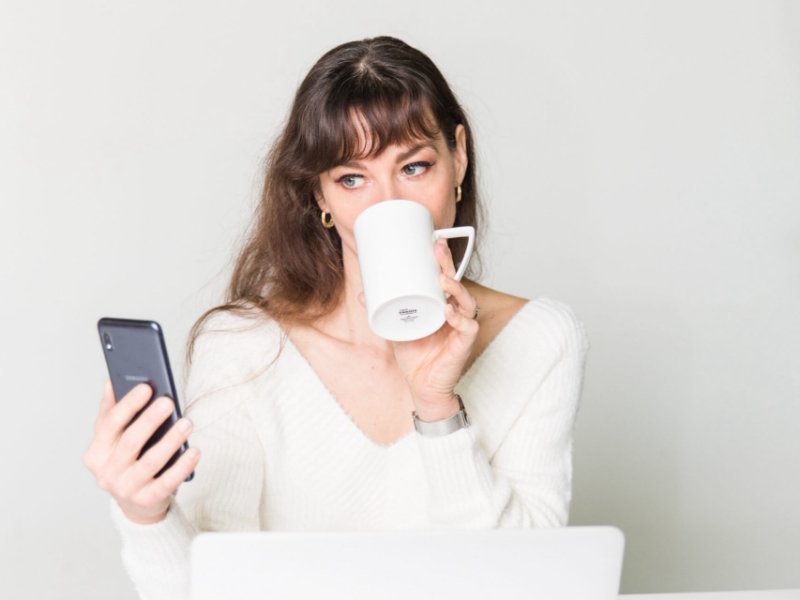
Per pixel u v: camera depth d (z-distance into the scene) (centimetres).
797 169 255
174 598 99
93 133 235
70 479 245
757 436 267
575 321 145
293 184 133
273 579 74
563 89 247
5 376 239
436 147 121
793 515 271
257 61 238
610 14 246
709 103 251
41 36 231
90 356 242
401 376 137
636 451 263
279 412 133
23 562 245
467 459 117
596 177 251
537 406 141
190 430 84
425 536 74
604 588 76
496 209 249
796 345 263
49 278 238
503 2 243
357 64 118
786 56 251
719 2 247
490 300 147
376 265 99
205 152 239
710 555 269
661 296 258
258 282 146
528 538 74
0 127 231
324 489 133
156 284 241
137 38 234
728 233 257
